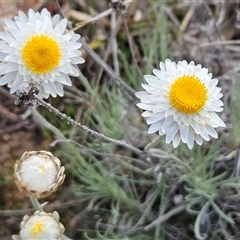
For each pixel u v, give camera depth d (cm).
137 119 32
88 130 25
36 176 23
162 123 25
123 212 30
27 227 23
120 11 30
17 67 25
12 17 34
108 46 33
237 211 29
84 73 34
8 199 30
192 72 25
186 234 29
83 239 29
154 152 29
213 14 37
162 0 35
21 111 32
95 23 36
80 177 29
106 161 30
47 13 26
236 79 30
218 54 35
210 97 25
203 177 28
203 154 31
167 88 24
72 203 30
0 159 31
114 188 29
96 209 29
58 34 26
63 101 33
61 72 26
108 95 32
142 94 25
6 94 31
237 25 36
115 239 27
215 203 29
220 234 29
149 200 30
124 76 35
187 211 29
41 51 25
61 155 31
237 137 28
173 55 35
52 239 23
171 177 29
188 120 24
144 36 36
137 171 30
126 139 31
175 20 35
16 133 32
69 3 36
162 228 29
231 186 28
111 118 30
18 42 25
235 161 29
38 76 25
